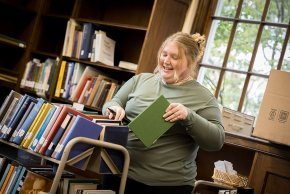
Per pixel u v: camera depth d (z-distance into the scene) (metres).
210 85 3.49
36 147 2.23
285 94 2.64
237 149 3.18
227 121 2.99
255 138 2.83
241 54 3.41
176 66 2.19
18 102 2.45
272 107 2.67
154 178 2.13
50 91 3.92
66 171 2.50
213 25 3.57
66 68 3.84
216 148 2.16
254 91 3.28
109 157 2.12
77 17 3.95
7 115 2.46
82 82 3.68
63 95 3.80
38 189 2.28
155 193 2.14
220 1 3.58
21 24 4.42
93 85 3.62
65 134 2.16
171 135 2.17
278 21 3.29
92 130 2.12
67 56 3.86
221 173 2.79
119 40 3.98
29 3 4.42
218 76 3.47
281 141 2.62
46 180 2.27
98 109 3.55
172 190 2.17
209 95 2.26
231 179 2.76
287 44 3.21
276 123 2.64
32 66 4.18
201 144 2.11
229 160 3.21
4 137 2.41
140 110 2.27
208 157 3.31
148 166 2.16
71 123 2.16
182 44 2.19
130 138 2.26
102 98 3.57
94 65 3.79
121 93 2.45
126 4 4.05
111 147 2.08
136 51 3.88
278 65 3.21
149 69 3.42
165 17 3.42
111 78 3.78
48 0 4.39
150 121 2.05
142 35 3.86
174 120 2.03
